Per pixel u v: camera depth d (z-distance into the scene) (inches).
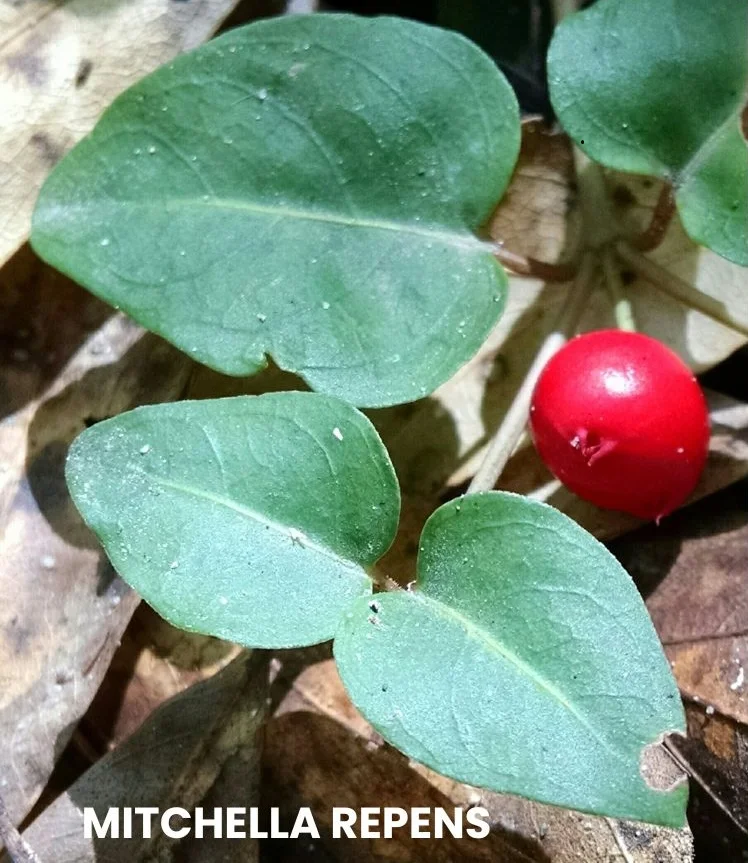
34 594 1.8
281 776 1.8
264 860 1.8
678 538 1.8
